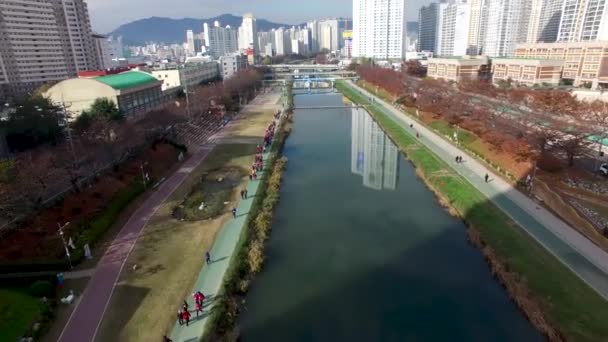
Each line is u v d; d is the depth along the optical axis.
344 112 174.75
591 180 74.00
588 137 89.38
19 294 43.66
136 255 54.06
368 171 93.19
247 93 198.75
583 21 196.50
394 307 45.78
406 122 139.62
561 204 63.78
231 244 57.09
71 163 69.56
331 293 48.22
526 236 55.78
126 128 88.38
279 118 150.25
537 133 85.25
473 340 40.69
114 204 67.50
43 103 94.50
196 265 51.69
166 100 150.62
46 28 191.75
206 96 149.00
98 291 46.16
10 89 172.75
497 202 67.69
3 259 50.06
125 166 82.75
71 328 40.22
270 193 76.69
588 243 53.53
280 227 64.94
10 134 85.56
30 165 62.53
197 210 68.81
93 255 53.94
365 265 53.91
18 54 179.88
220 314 42.19
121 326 40.62
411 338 41.12
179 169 90.94
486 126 104.69
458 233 62.50
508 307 45.19
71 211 62.12
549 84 172.75
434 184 81.25
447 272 52.22
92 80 112.56
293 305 46.03
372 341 40.84
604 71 158.12
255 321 43.47
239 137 120.12
